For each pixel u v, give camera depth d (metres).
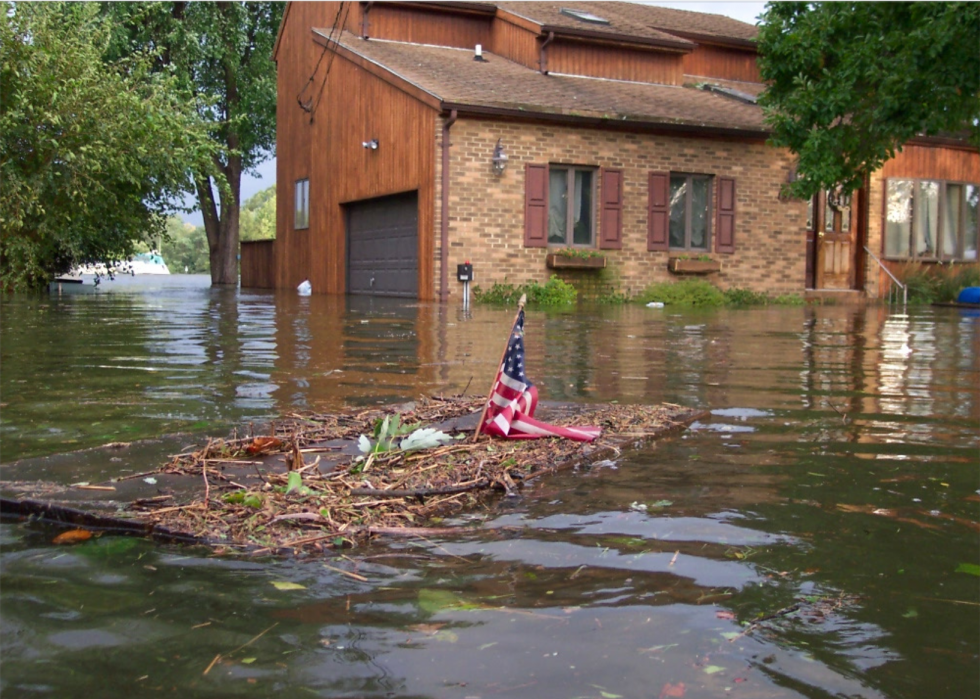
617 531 2.39
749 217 18.91
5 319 10.41
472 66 18.91
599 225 17.48
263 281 26.08
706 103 19.70
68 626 1.75
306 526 2.41
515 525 2.45
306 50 22.08
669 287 17.14
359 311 12.70
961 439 3.66
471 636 1.70
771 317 12.87
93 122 15.68
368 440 3.33
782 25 16.36
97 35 16.42
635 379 5.52
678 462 3.23
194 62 27.00
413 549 2.25
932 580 2.03
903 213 20.98
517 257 16.80
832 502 2.68
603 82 19.81
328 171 20.94
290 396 4.69
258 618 1.79
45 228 15.78
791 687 1.51
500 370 3.57
